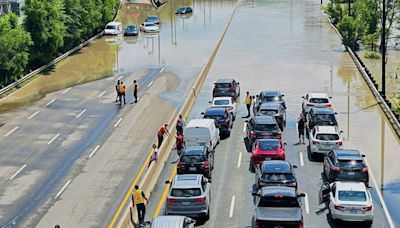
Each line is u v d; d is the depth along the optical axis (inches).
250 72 4515.3
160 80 4239.7
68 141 2965.1
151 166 2363.4
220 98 3344.0
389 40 5920.3
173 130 2913.4
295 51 5383.9
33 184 2433.6
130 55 5206.7
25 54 4227.4
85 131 3117.6
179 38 6112.2
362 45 5733.3
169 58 5044.3
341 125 3169.3
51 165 2640.3
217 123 2952.8
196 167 2285.9
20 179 2488.9
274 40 5974.4
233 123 3262.8
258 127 2758.4
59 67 4749.0
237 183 2342.5
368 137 2952.8
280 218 1760.6
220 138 2984.7
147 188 2233.0
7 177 2513.5
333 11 7003.0
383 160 2610.7
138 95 3833.7
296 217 1764.3
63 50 5236.2
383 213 2050.9
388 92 3892.7
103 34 6363.2
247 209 2082.9
